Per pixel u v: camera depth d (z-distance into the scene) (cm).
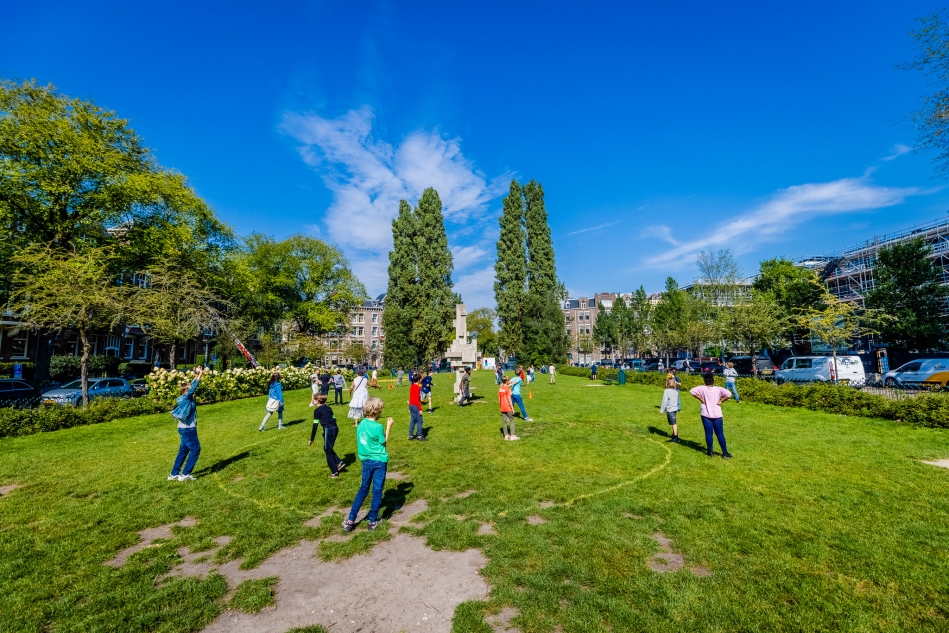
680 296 5384
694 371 3762
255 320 4450
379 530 557
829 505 612
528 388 2447
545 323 4397
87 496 729
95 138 2523
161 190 2723
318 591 423
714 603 383
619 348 6781
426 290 4909
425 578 443
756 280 4716
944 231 4088
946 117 1305
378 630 361
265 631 363
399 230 5012
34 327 1883
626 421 1328
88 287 1684
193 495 714
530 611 376
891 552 471
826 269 5372
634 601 388
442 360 5578
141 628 366
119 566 480
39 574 460
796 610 374
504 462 871
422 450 987
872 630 346
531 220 4797
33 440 1202
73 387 2095
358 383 1295
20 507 669
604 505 622
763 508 603
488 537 525
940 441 1003
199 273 3100
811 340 3847
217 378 2089
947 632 341
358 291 5606
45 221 2383
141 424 1452
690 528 540
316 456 962
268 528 575
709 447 902
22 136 2195
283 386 2677
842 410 1387
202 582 437
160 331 2323
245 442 1130
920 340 3309
